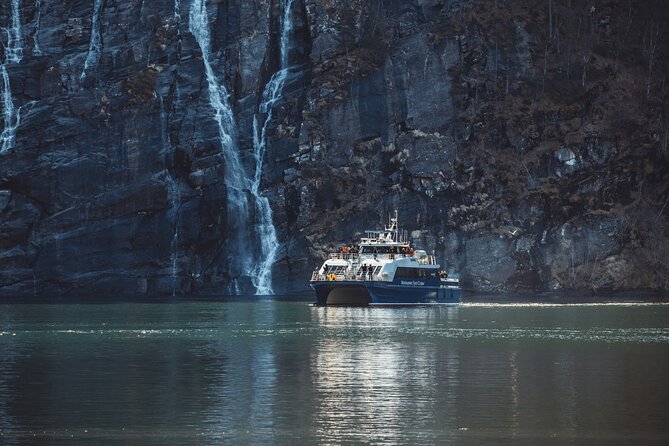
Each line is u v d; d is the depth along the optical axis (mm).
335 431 113312
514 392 136875
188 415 121125
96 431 113375
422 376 151000
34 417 120000
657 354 179250
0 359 171375
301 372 154875
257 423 117188
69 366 162000
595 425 116375
